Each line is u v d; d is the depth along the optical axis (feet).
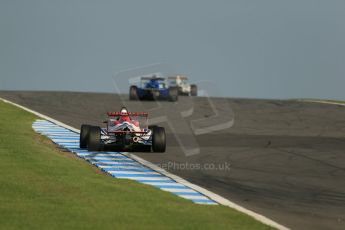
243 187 154.10
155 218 108.47
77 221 103.04
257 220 113.80
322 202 139.64
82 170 152.97
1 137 193.26
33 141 197.47
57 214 106.73
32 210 108.47
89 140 191.93
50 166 150.71
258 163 193.36
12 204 111.75
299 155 212.23
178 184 150.92
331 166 190.80
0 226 97.25
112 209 112.88
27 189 123.85
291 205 134.82
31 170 142.61
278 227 110.22
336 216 126.11
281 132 284.82
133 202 119.85
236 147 229.45
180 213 113.60
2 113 294.05
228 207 124.06
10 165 146.10
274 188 153.99
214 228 104.32
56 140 219.41
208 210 118.52
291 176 171.83
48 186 127.85
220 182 159.43
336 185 160.56
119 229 99.86
